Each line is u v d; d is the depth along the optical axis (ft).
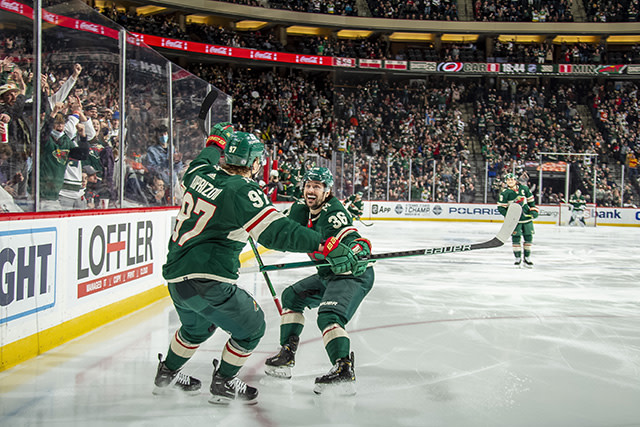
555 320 17.11
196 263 8.33
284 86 88.38
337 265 8.76
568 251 40.19
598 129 92.58
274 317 16.71
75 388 10.21
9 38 12.69
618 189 76.28
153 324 15.47
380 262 31.71
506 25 96.32
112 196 17.44
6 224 11.23
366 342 14.06
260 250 37.01
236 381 9.57
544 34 96.94
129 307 16.99
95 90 16.38
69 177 15.05
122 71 17.85
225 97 28.81
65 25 14.80
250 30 96.17
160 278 19.45
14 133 12.93
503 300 20.48
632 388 10.71
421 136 89.76
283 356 11.09
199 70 84.07
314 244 8.39
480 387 10.66
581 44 102.53
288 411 9.24
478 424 8.79
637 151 86.74
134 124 19.04
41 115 13.84
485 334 15.12
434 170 75.92
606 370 11.91
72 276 13.75
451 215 75.56
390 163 75.77
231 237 8.50
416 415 9.14
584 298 21.20
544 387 10.71
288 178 40.24
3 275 11.17
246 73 92.43
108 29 17.08
